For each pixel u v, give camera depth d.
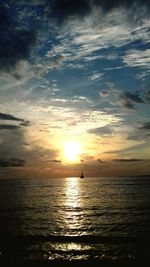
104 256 20.33
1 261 19.52
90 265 18.50
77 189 119.44
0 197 78.19
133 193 83.88
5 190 119.31
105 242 24.23
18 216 40.62
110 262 19.02
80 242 24.36
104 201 62.25
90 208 49.88
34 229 30.30
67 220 36.59
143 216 38.41
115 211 44.56
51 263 19.02
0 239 25.67
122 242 24.06
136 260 19.33
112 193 87.25
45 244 23.86
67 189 123.62
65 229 30.22
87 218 38.06
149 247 22.38
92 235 27.03
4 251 21.84
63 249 22.23
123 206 51.25
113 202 59.53
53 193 94.94
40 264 18.75
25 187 151.12
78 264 18.67
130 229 29.48
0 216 40.69
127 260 19.34
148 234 26.89
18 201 65.44
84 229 30.06
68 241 24.78
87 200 66.06
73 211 46.16
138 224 32.25
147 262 18.89
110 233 27.75
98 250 21.88
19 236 26.80
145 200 61.62
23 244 23.84
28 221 35.91
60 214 42.62
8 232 28.70
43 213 43.94
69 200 67.19
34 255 20.75
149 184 146.00
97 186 144.00
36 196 81.50
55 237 26.33
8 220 36.84
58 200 67.56
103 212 43.84
